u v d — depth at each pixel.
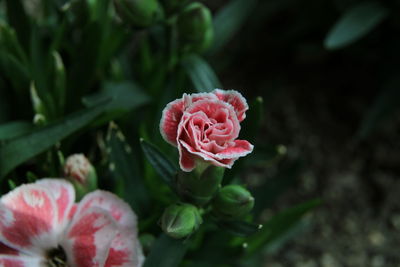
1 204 0.38
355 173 0.67
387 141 0.68
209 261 0.45
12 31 0.46
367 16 0.57
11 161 0.41
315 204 0.45
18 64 0.46
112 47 0.47
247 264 0.50
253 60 0.72
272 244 0.52
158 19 0.46
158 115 0.46
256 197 0.50
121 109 0.45
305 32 0.68
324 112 0.70
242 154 0.35
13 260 0.38
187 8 0.45
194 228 0.39
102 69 0.48
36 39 0.46
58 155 0.44
